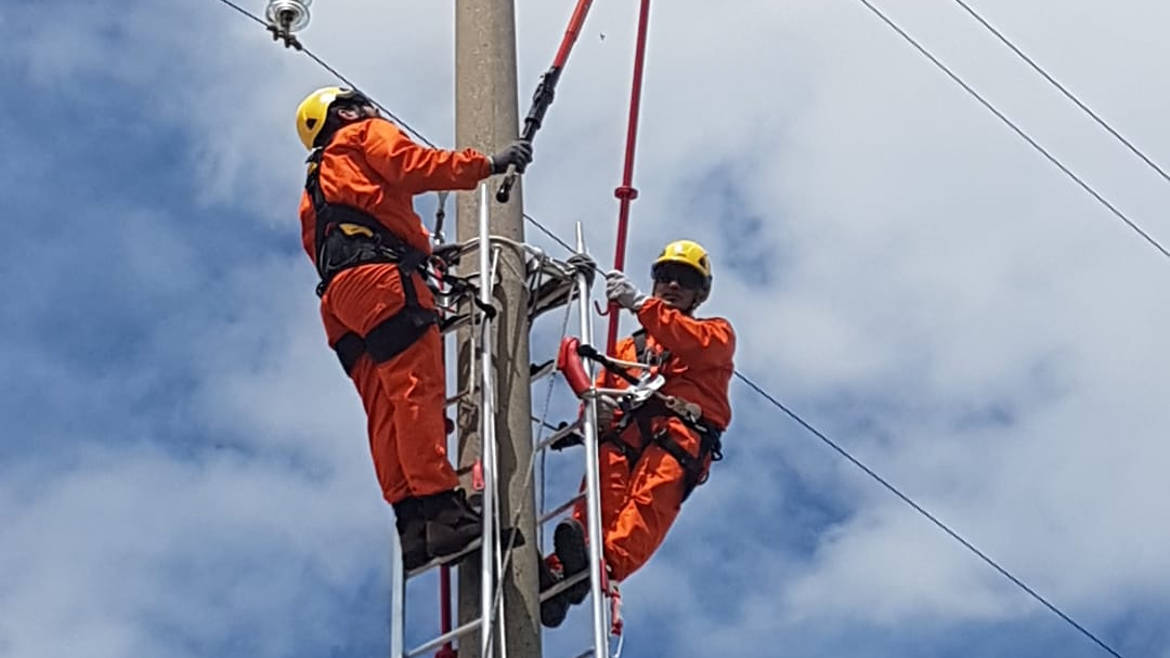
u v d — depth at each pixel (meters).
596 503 8.32
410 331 8.33
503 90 8.95
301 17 8.84
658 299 9.55
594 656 7.96
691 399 9.39
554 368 8.78
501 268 8.62
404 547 8.14
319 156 8.75
